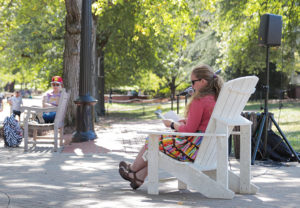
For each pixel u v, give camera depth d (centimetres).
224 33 2178
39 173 504
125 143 879
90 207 322
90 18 943
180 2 1343
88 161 618
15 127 801
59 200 348
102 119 1962
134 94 5153
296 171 549
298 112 1712
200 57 2702
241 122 380
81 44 927
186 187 423
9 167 549
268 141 644
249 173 399
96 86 1972
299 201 363
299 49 1616
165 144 386
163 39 2136
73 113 1312
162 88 4181
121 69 2309
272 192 407
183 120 406
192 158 382
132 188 419
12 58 2177
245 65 2323
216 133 371
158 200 357
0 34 2014
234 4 1931
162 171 531
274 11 1436
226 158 369
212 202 354
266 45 647
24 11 1645
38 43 2039
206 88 386
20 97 1680
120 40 2105
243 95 379
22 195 363
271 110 1878
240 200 365
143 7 1628
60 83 852
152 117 2159
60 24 2012
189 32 1530
